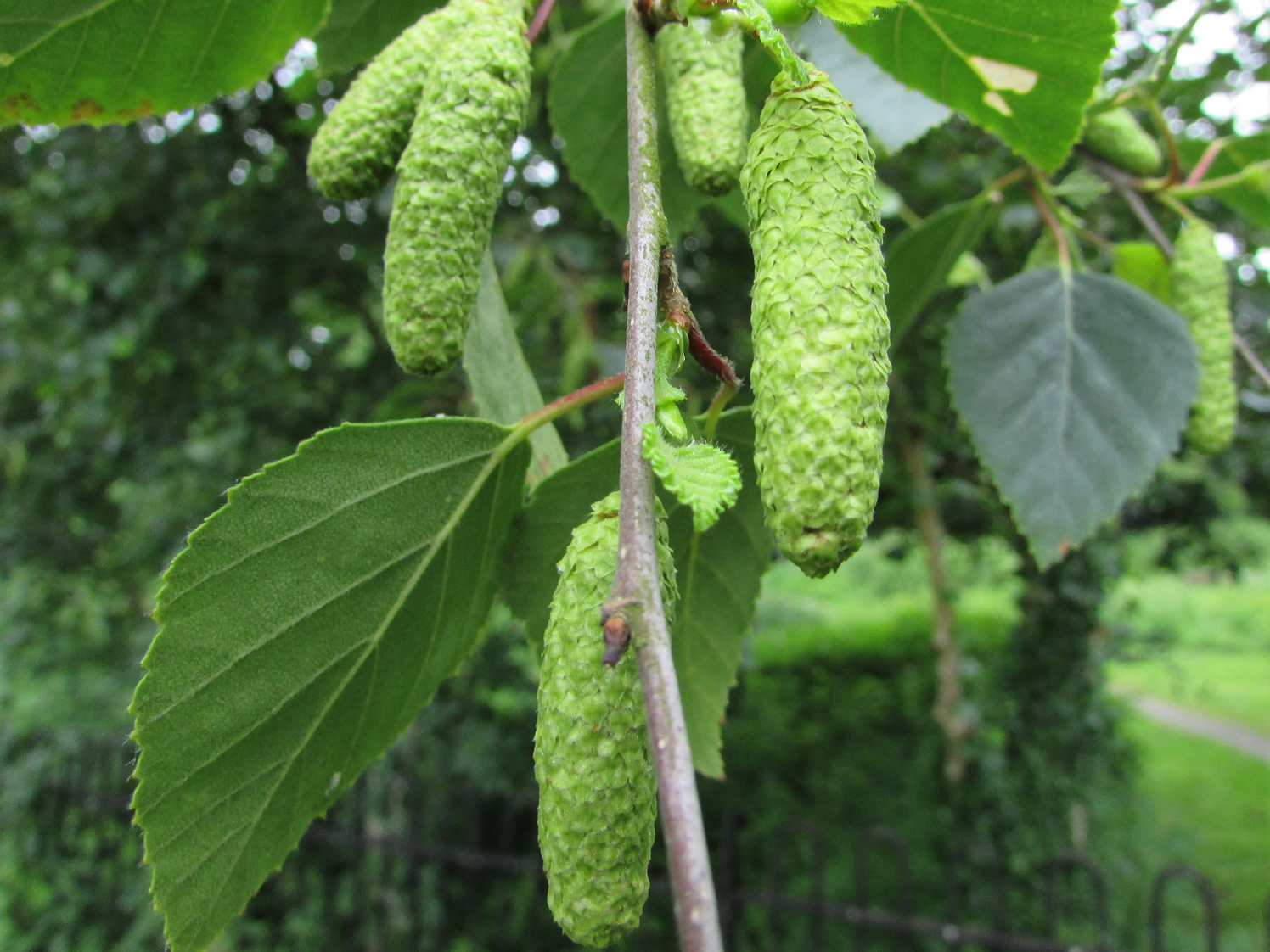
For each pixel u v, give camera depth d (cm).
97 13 8
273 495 7
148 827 6
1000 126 9
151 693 6
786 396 5
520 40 7
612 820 5
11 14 8
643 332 5
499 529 8
